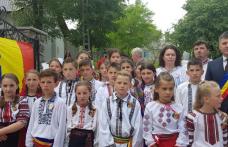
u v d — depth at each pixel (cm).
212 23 2477
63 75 605
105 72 646
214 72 523
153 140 470
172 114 473
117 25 2452
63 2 2197
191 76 532
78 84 516
